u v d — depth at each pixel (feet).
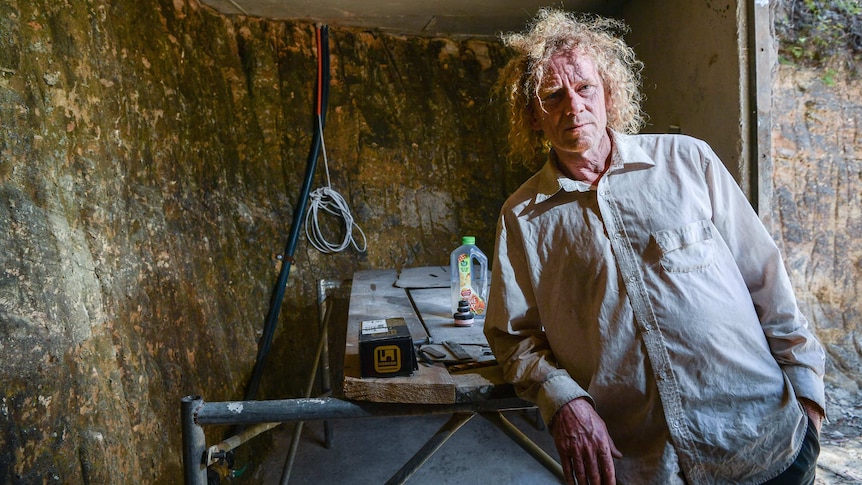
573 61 3.51
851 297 9.69
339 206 10.71
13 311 4.32
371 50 11.39
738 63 6.98
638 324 3.34
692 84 7.95
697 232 3.37
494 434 9.29
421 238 11.35
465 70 11.94
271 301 9.90
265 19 10.61
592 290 3.47
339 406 3.95
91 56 6.12
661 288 3.32
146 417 5.65
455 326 5.77
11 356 4.19
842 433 8.18
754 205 7.06
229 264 8.97
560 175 3.62
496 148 11.99
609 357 3.37
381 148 11.27
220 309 8.25
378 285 8.37
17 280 4.43
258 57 10.46
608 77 3.77
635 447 3.43
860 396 9.02
